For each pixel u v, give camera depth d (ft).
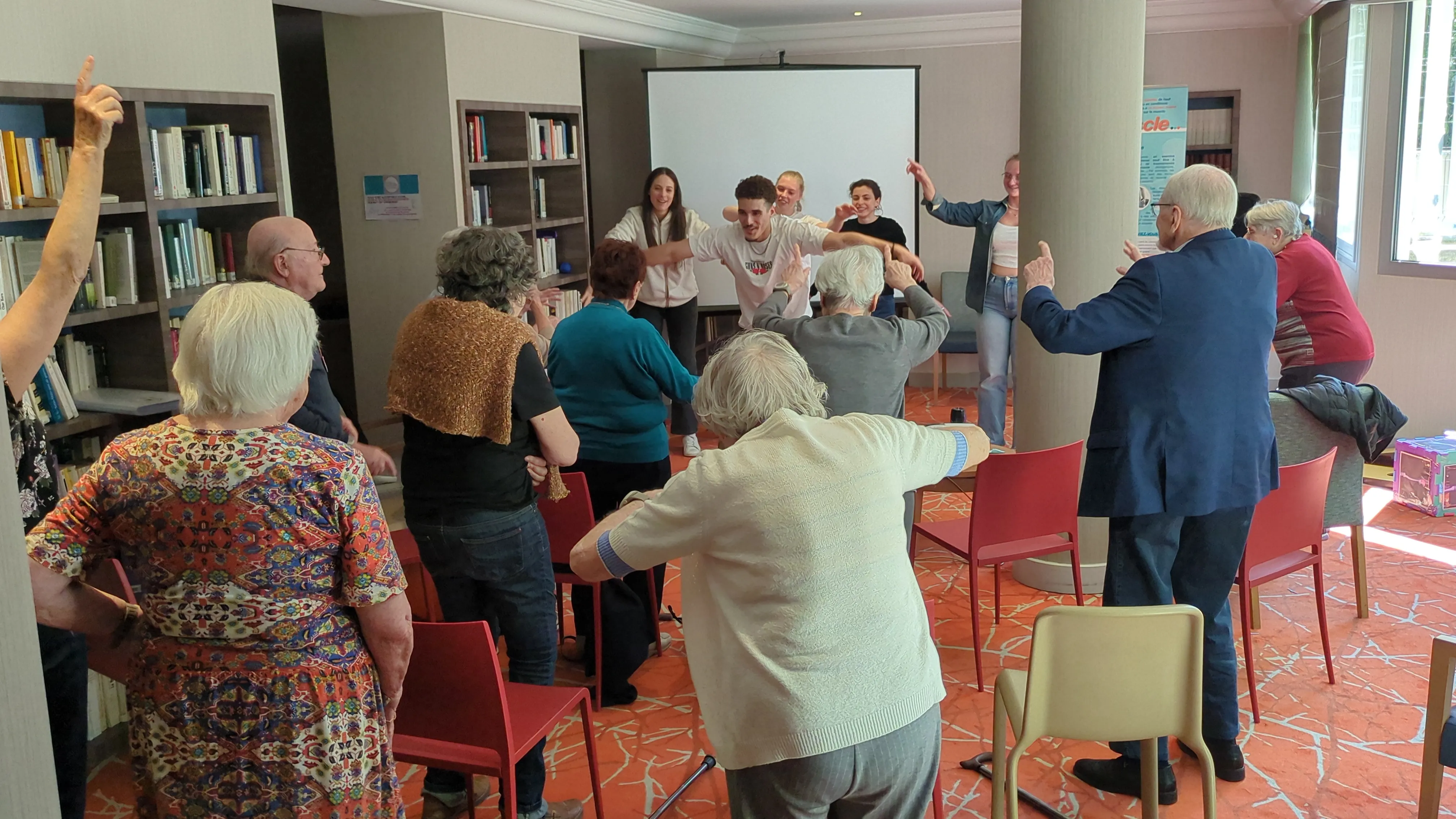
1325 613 12.35
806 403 6.14
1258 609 13.01
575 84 22.86
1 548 3.07
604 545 5.89
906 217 26.89
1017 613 13.73
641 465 11.77
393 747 7.77
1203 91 26.13
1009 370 20.71
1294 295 15.76
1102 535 14.17
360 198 19.47
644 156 27.22
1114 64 12.78
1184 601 9.49
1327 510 13.03
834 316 9.72
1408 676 11.76
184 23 12.48
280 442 5.33
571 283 23.53
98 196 6.94
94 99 6.91
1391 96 19.26
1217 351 8.68
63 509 5.38
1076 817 9.20
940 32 26.89
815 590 5.52
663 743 10.69
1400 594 14.05
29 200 10.93
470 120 19.72
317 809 5.48
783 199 21.98
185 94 12.47
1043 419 13.88
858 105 26.30
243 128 13.94
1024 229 13.58
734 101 26.11
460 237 8.42
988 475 11.00
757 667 5.52
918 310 10.27
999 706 7.89
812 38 27.66
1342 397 12.82
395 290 19.70
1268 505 10.58
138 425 12.59
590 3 21.70
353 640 5.66
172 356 12.39
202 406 5.30
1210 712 9.64
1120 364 8.87
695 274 25.91
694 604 5.94
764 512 5.54
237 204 13.50
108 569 6.17
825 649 5.51
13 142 10.79
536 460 8.98
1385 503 17.89
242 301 5.32
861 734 5.51
